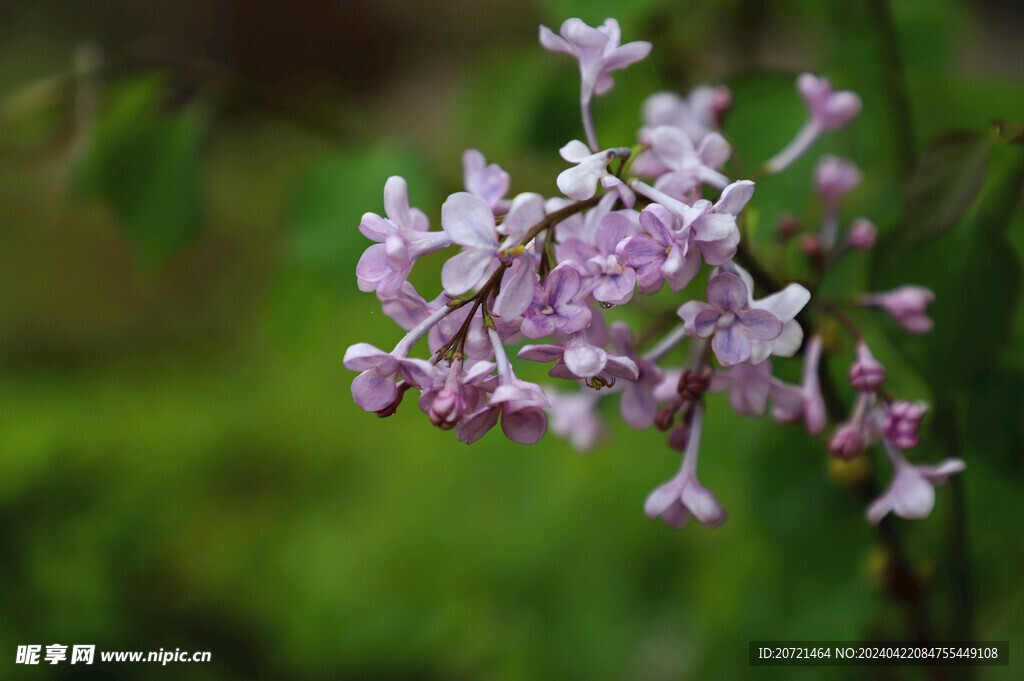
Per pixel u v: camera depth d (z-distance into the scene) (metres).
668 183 0.36
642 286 0.35
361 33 1.83
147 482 0.90
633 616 0.72
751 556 0.55
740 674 0.57
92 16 1.72
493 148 0.49
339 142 0.50
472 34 1.39
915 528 0.45
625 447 0.76
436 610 0.78
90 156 0.46
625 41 0.44
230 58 1.86
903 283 0.39
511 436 0.35
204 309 1.25
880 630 0.44
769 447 0.44
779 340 0.35
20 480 0.85
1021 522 0.45
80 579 0.81
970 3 0.52
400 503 0.86
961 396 0.40
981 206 0.38
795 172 0.43
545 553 0.76
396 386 0.35
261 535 0.88
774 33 0.51
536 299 0.34
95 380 1.09
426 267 0.53
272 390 0.99
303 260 0.46
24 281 1.28
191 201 0.46
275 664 0.81
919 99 0.45
